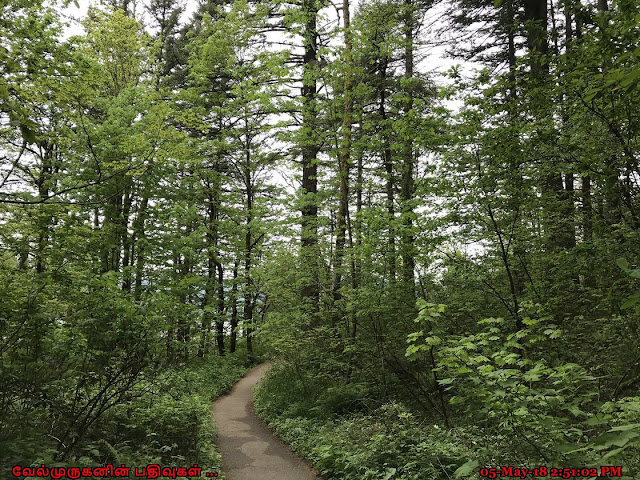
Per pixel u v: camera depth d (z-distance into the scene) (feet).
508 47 45.62
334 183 38.17
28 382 13.88
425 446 18.31
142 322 16.08
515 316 21.09
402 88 40.63
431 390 27.96
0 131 19.44
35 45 16.75
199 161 46.73
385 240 27.53
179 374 19.29
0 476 11.08
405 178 36.86
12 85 14.58
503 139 19.97
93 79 21.09
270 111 38.83
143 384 18.40
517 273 24.79
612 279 16.56
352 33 33.35
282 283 39.24
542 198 20.98
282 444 26.43
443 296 27.43
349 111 36.70
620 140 15.88
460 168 22.18
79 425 15.71
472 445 13.41
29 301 14.73
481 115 20.98
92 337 15.21
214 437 26.86
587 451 10.38
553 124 20.06
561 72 18.10
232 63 50.21
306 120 37.81
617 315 16.26
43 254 17.92
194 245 45.16
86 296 16.07
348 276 33.55
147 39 47.80
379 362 30.60
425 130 23.45
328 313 35.76
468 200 21.88
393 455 18.90
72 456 14.61
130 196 40.22
